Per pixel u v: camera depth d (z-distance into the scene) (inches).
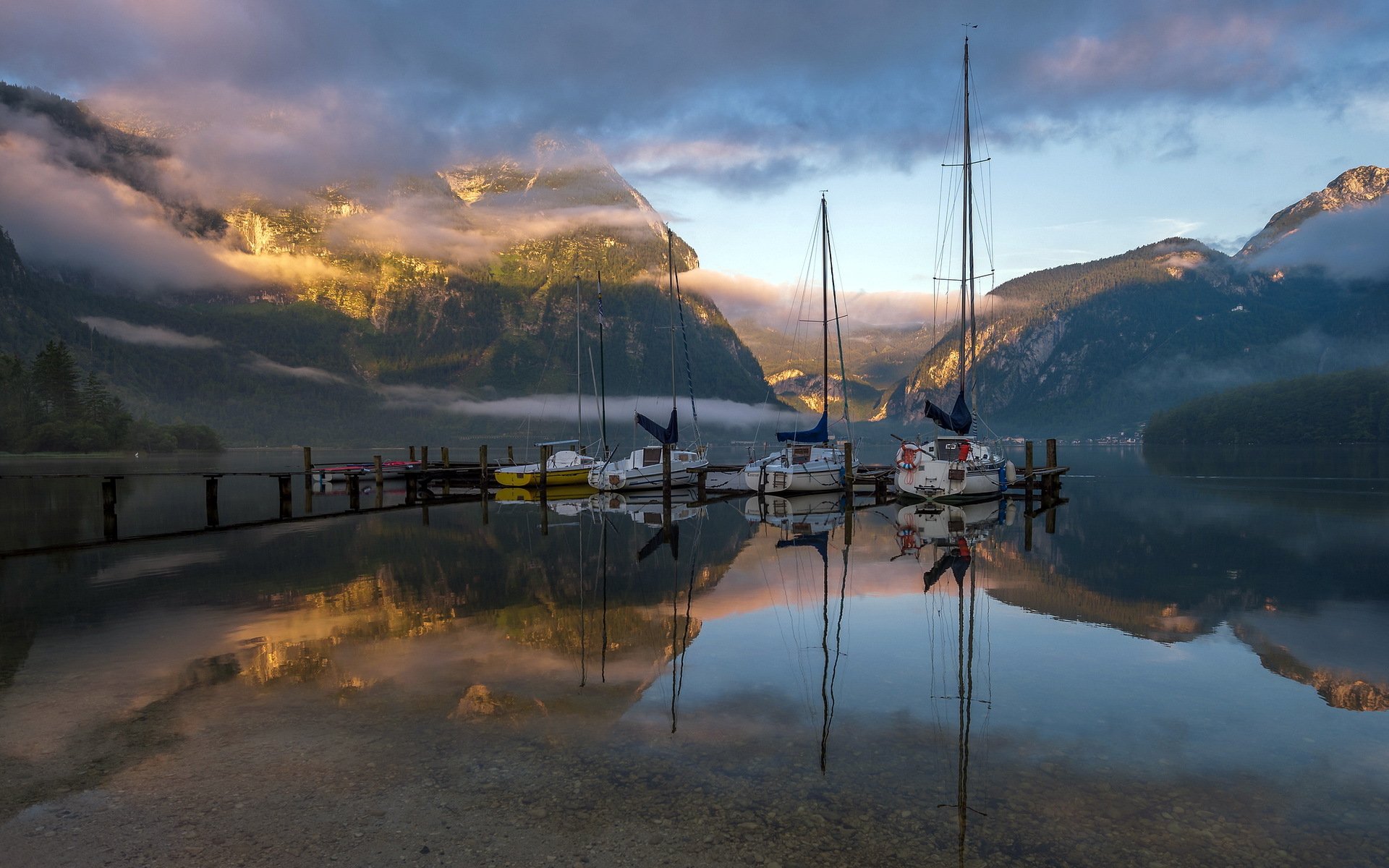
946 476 1354.6
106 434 4837.6
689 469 1733.5
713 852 231.6
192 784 275.0
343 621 522.6
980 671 411.2
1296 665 419.8
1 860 227.5
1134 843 237.1
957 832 243.4
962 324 1541.6
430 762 292.7
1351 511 1238.9
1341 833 242.8
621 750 305.0
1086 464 3174.2
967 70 1505.9
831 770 286.8
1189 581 666.8
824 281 1660.9
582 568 749.9
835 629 508.1
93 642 462.3
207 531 1020.5
